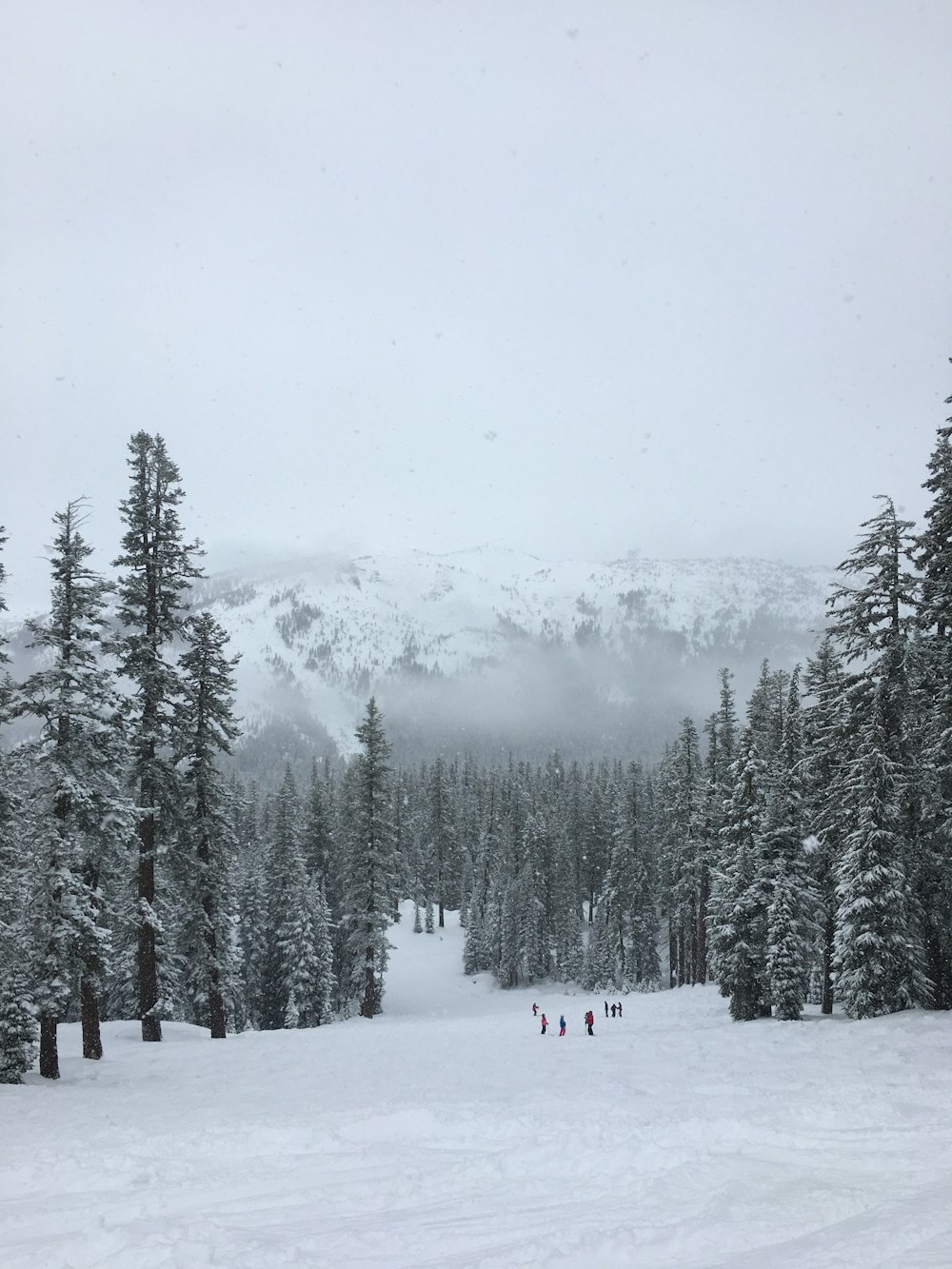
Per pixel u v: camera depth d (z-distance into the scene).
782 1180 9.40
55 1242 8.73
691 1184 9.55
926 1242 6.70
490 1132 13.52
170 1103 17.11
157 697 27.25
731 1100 14.91
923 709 25.03
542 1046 26.95
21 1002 20.30
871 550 26.00
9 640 22.38
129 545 27.11
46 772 21.84
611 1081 19.02
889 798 25.28
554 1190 10.06
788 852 30.98
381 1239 8.50
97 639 22.92
